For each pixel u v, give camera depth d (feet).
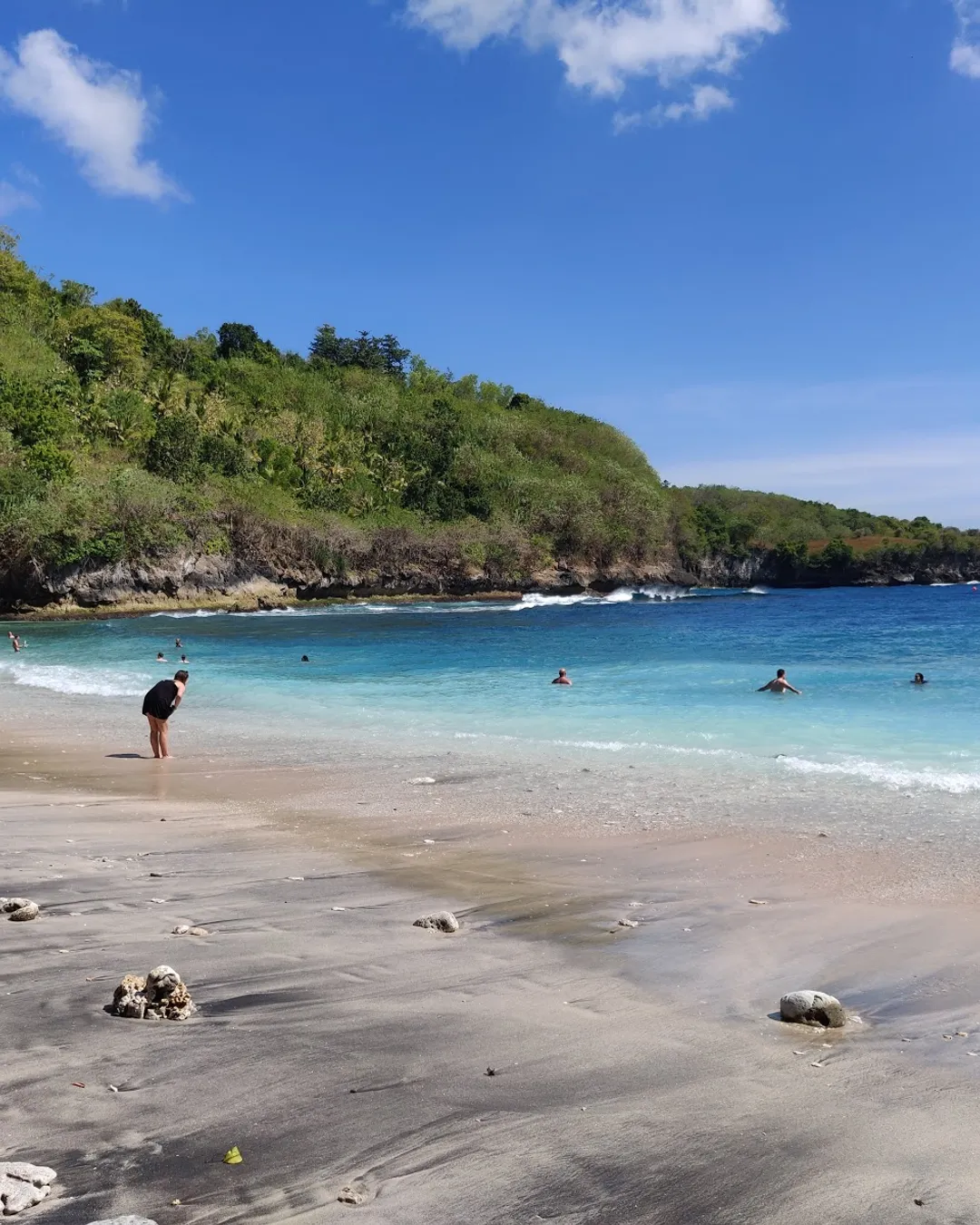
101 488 217.36
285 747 50.75
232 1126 12.46
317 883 25.76
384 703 67.97
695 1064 14.78
